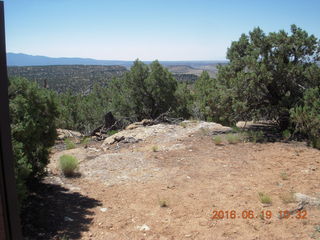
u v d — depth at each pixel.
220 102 10.44
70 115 17.47
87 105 17.98
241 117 10.61
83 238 3.60
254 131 9.91
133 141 9.33
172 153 7.72
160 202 4.62
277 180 5.54
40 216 4.13
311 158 6.84
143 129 10.75
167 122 13.80
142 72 17.30
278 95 9.92
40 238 3.53
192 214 4.29
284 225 3.85
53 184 5.51
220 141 8.52
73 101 20.39
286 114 9.50
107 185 5.54
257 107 10.31
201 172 6.18
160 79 17.09
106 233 3.75
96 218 4.16
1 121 1.81
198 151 7.84
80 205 4.60
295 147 7.88
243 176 5.83
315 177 5.59
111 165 6.78
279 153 7.34
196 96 17.22
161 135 9.87
